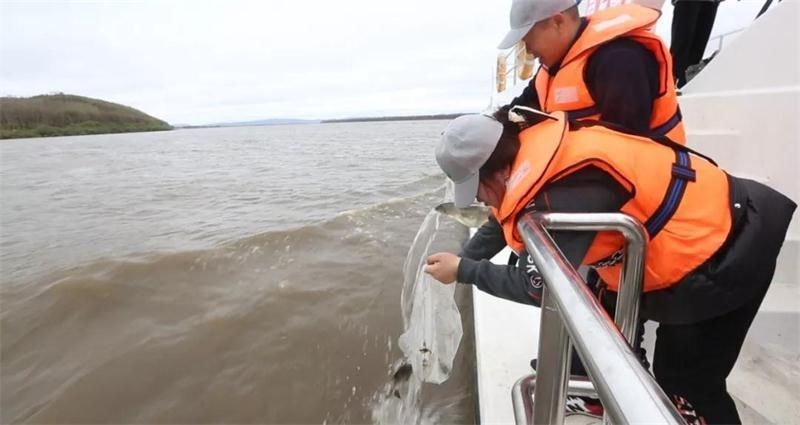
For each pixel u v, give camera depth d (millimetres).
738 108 2434
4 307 5262
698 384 1376
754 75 2441
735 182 1219
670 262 1148
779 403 1637
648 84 1474
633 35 1481
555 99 1687
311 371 3631
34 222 11102
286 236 6906
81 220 11078
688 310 1212
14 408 3645
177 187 16484
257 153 36344
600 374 593
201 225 9703
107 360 4039
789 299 1867
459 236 5375
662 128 1572
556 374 990
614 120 1501
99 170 24562
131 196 14680
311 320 4402
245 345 4094
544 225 1022
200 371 3801
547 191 1109
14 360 4320
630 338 1152
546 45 1664
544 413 1042
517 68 4512
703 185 1151
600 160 1072
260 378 3637
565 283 785
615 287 1400
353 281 5285
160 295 5270
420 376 2961
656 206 1116
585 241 1110
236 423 3270
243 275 5719
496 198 1312
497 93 5758
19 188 17750
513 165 1230
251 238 6754
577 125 1207
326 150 37438
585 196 1085
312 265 5852
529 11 1600
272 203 12203
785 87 2234
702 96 2766
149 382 3729
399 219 8109
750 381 1743
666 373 1421
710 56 3578
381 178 16375
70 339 4551
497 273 1319
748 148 2365
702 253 1129
